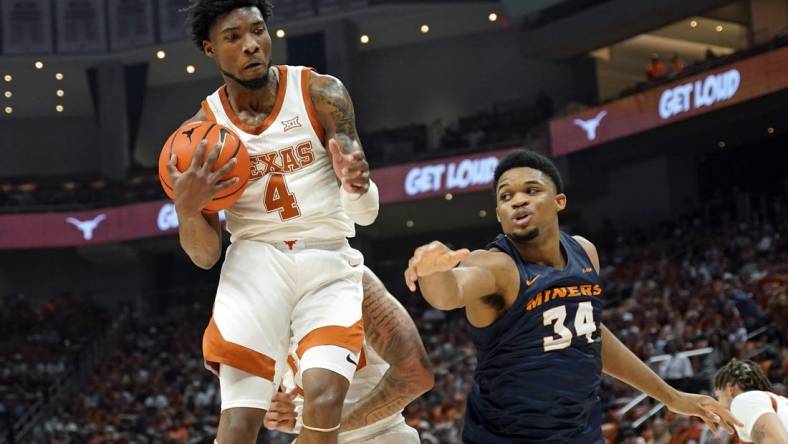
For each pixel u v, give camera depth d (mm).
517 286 2943
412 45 28344
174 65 28438
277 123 3010
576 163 22781
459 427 12789
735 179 23688
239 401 2844
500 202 3057
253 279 2941
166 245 27125
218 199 2855
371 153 25734
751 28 23172
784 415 3957
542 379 2939
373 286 3332
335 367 2854
